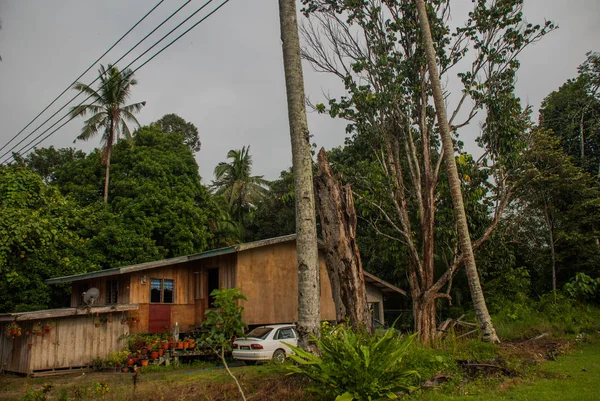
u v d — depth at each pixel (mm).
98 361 15172
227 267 17812
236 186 40906
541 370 9609
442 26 17344
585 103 28141
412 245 16188
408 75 17297
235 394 8141
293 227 35562
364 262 27797
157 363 15344
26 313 14117
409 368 8594
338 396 6473
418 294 15812
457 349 10828
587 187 24422
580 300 20375
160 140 31984
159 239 27688
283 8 10328
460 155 17156
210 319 6855
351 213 11602
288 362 10078
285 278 18469
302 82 10117
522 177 18094
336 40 17688
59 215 19578
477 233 17625
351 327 9719
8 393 11203
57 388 11234
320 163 11789
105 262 22906
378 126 17547
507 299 20391
